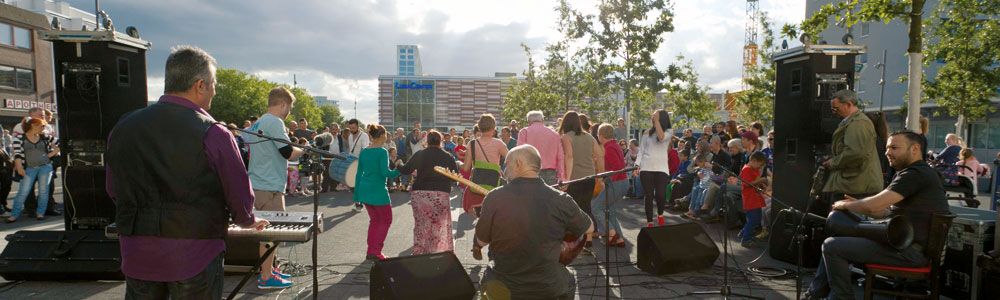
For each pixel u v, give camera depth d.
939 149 29.08
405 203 10.39
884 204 3.33
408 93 95.69
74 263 4.39
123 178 2.02
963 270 3.79
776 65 5.57
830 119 5.07
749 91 24.45
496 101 96.81
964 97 16.69
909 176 3.29
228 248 4.33
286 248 5.86
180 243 2.03
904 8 7.99
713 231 7.20
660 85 16.62
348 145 11.69
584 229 2.88
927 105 29.11
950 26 16.47
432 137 5.04
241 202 2.15
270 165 4.33
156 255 2.02
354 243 6.21
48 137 7.93
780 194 5.40
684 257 4.71
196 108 2.14
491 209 2.76
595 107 20.06
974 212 4.11
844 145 4.30
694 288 4.39
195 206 2.04
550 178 5.50
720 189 7.57
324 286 4.44
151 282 2.09
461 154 12.33
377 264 3.36
